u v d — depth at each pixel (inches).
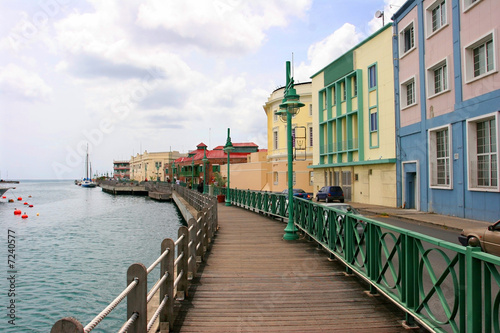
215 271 309.4
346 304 227.1
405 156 872.3
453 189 690.8
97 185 5152.6
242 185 1993.1
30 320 378.3
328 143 1304.1
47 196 2974.9
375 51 1007.6
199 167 2503.7
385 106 961.5
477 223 584.1
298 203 509.0
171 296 191.8
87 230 1062.4
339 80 1204.5
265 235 505.0
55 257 682.8
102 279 530.9
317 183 1432.1
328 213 347.9
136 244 827.4
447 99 704.4
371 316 207.8
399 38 886.4
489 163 603.5
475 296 124.9
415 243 175.5
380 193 984.3
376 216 757.9
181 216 1412.4
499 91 569.3
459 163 669.3
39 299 442.9
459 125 666.8
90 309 413.4
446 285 161.2
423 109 788.6
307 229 452.1
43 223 1230.3
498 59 570.6
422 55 789.2
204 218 383.9
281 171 1654.8
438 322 153.0
